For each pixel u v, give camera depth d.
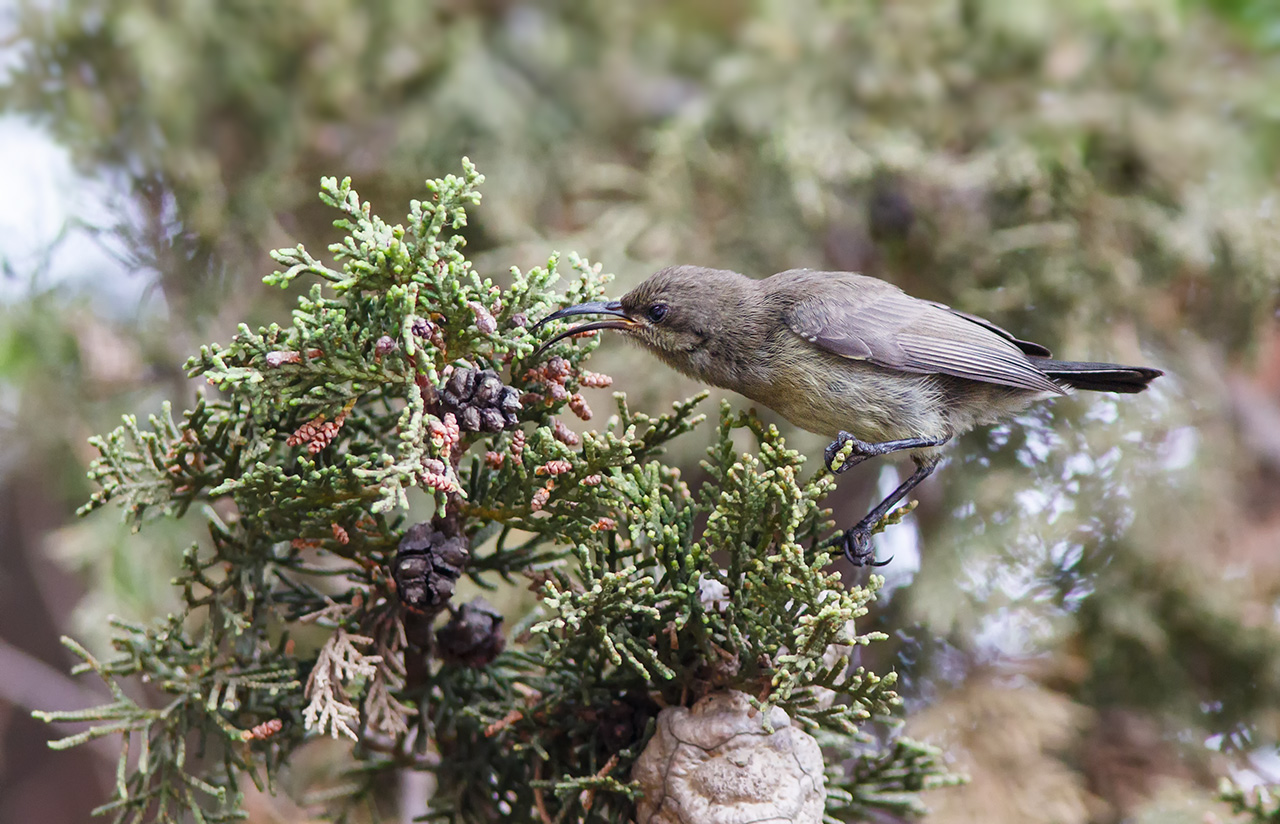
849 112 10.36
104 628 8.89
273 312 10.05
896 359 7.95
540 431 5.03
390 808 7.77
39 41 9.55
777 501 4.93
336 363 4.83
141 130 9.74
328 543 5.24
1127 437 10.13
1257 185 10.38
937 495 10.20
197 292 10.01
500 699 5.75
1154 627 9.78
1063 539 9.85
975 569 9.77
